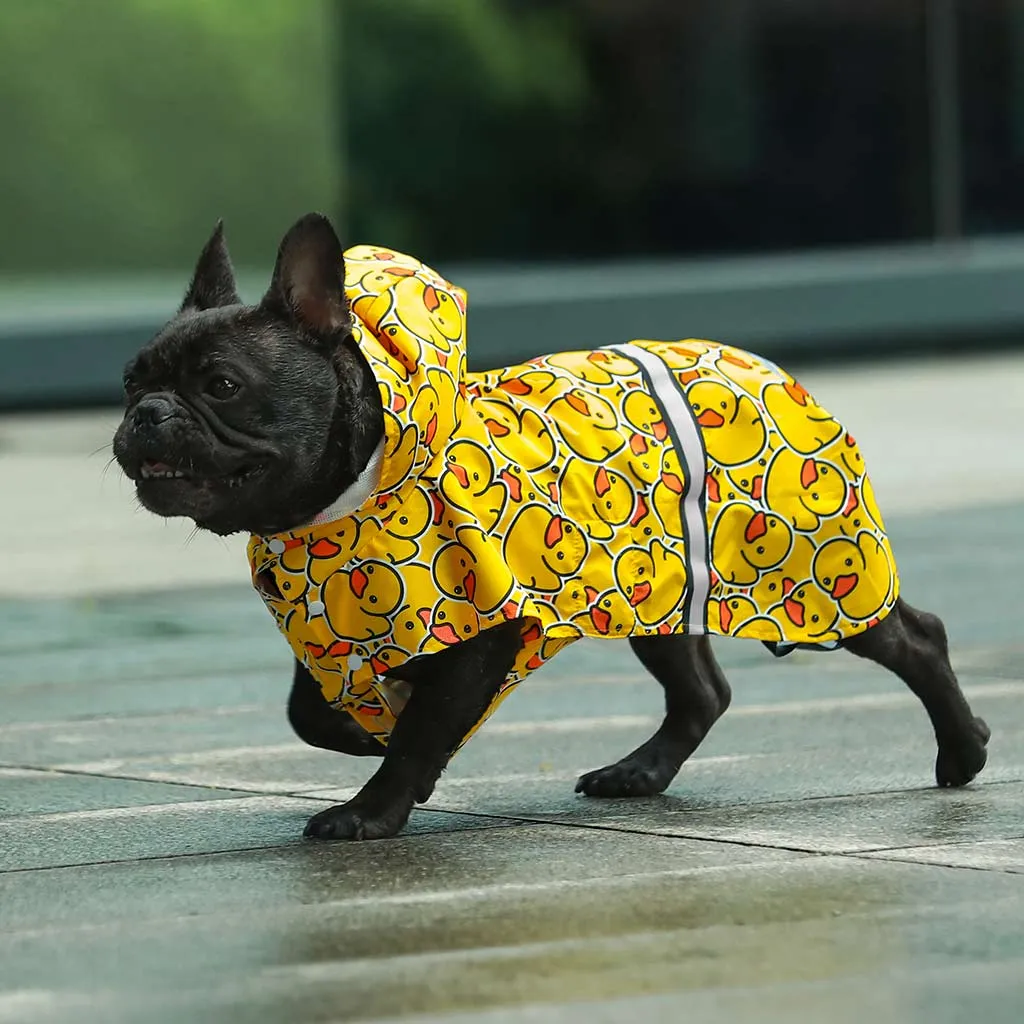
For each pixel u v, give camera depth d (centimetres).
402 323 892
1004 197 3784
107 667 1474
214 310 888
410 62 3634
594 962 707
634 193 3738
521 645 929
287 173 3562
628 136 3731
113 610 1733
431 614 896
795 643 1008
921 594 1731
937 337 3675
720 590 966
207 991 685
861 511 1002
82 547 2077
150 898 823
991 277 3653
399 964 710
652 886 822
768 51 3728
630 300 3450
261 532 895
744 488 974
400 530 895
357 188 3619
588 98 3719
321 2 3566
